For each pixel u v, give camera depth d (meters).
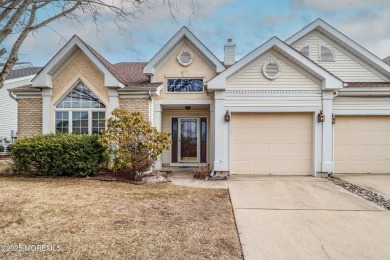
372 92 9.61
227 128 9.52
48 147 8.38
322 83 9.33
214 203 5.96
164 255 3.48
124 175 8.75
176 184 8.08
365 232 4.36
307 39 11.44
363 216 5.16
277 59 9.55
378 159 9.88
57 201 5.68
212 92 10.07
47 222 4.50
